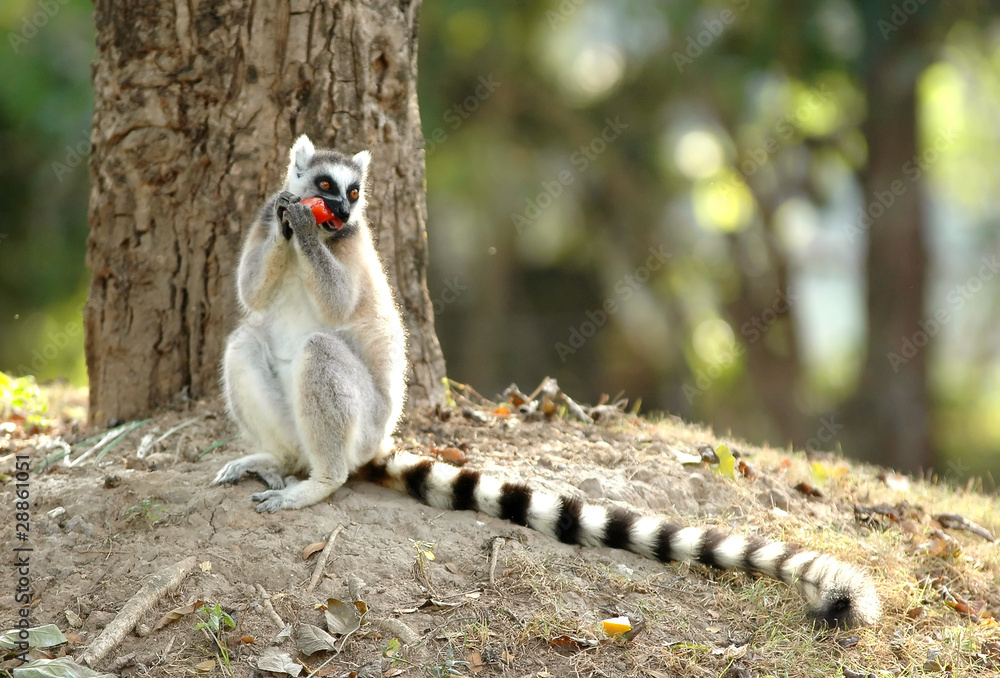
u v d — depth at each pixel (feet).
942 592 29.84
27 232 104.37
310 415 29.09
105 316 38.86
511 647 24.89
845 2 92.48
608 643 25.35
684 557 28.78
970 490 43.75
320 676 23.58
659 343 126.41
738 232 121.60
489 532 29.19
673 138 122.52
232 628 24.63
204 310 38.42
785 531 32.24
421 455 34.04
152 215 38.32
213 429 35.88
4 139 100.12
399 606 25.76
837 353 144.56
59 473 32.55
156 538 27.48
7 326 104.83
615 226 123.65
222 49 37.37
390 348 31.81
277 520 28.30
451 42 107.34
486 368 123.44
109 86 38.17
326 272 29.89
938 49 95.14
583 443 37.06
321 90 37.47
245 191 37.83
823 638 26.81
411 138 40.40
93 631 24.54
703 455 36.63
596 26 115.75
